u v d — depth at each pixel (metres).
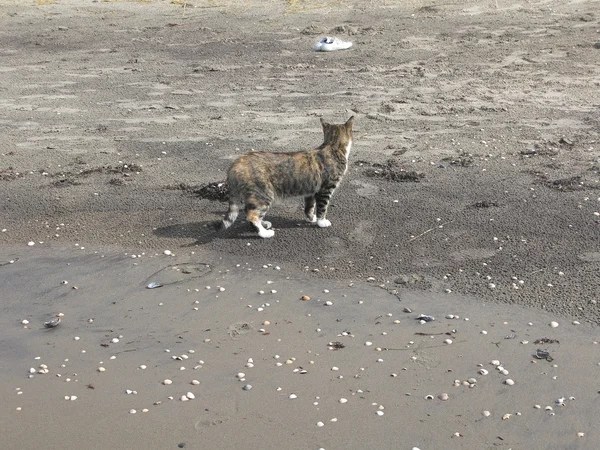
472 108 13.91
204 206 9.91
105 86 16.56
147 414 5.95
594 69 16.17
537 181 10.20
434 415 5.77
